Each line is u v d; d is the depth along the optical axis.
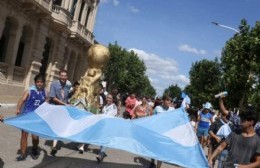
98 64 11.71
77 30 34.66
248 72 20.69
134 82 80.38
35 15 25.91
